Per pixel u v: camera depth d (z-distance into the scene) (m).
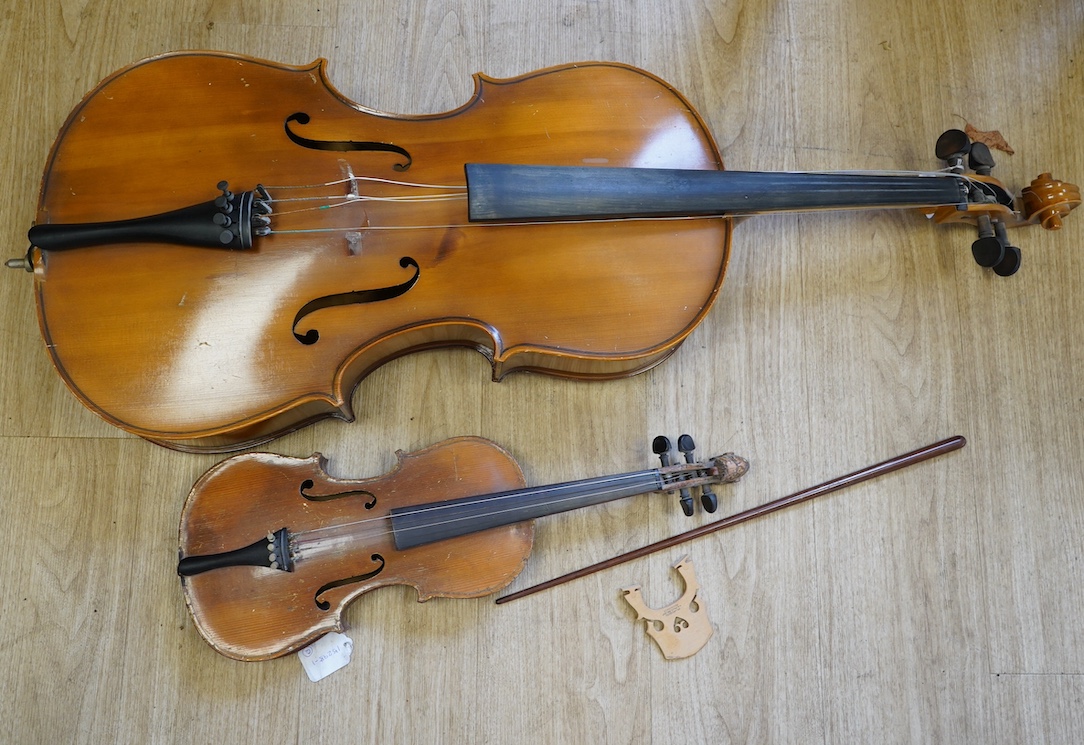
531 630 1.85
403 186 1.66
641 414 1.95
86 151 1.64
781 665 1.88
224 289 1.60
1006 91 2.13
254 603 1.68
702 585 1.90
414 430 1.90
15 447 1.85
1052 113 2.12
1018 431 2.00
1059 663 1.92
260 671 1.80
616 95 1.79
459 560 1.73
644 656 1.86
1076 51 2.13
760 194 1.67
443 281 1.63
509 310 1.65
